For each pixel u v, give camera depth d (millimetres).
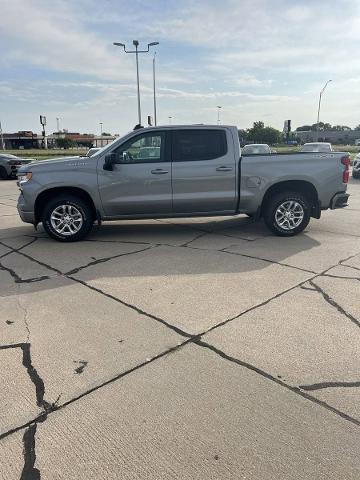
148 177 6578
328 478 2082
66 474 2137
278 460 2193
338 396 2703
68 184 6516
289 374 2949
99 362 3143
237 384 2838
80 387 2846
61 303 4246
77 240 6840
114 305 4172
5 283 4859
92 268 5371
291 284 4668
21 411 2617
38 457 2248
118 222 8492
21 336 3564
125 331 3619
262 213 7027
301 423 2459
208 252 6051
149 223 8305
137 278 4953
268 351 3254
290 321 3756
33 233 7559
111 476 2119
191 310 4023
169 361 3135
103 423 2496
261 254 5898
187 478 2096
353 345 3328
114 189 6598
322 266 5297
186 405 2637
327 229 7527
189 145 6633
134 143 6602
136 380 2908
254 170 6672
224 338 3467
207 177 6637
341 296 4297
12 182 18172
